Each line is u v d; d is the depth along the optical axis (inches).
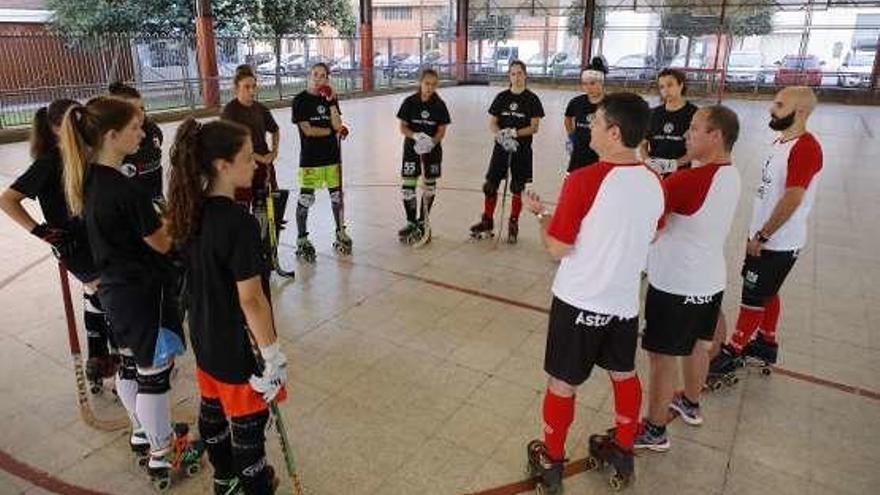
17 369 126.8
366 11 730.2
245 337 74.9
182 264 82.0
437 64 908.6
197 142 69.9
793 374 129.3
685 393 110.3
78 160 82.7
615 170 77.8
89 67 510.6
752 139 425.7
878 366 133.0
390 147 391.2
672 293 92.5
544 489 92.7
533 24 901.2
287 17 752.3
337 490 94.7
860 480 98.1
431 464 100.8
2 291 165.2
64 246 104.0
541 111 205.8
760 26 773.9
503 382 125.0
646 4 823.1
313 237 213.6
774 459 102.9
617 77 824.9
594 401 118.5
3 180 294.4
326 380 124.6
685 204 89.7
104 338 118.5
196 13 553.9
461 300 164.1
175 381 124.2
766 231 111.4
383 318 152.6
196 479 96.9
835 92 709.3
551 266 189.9
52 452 102.4
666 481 97.4
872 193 287.0
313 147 183.9
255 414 78.6
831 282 179.8
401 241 210.2
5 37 460.8
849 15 738.2
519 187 208.7
